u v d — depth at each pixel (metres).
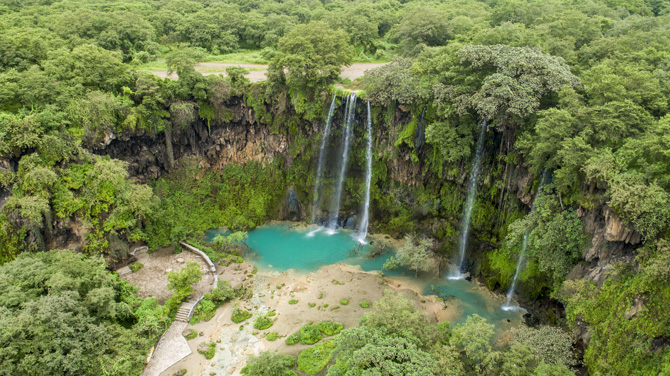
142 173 60.59
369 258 56.38
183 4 96.38
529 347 33.28
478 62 45.94
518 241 45.25
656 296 30.55
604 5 72.88
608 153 35.34
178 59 59.16
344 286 50.09
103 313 37.91
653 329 29.98
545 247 41.44
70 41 67.44
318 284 50.50
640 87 39.75
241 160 67.44
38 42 56.66
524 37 52.06
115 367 34.44
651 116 37.91
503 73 44.72
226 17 89.75
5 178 43.94
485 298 48.25
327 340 41.19
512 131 46.97
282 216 66.75
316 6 101.38
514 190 48.47
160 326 41.62
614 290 34.00
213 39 86.56
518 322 43.94
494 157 50.44
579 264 39.50
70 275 38.06
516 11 71.50
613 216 34.16
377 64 78.38
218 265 53.72
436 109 52.22
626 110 36.97
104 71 55.75
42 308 32.59
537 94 43.34
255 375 35.47
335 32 63.28
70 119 49.97
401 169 60.47
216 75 65.00
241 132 66.56
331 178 66.38
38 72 49.78
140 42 77.19
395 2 99.44
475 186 52.56
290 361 38.12
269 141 66.62
